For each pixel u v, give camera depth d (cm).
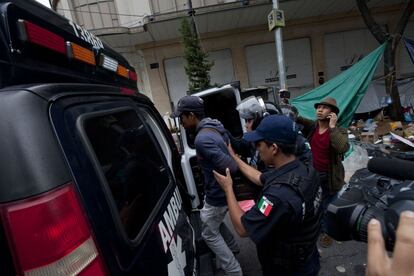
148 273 100
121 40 1112
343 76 696
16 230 69
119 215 93
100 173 89
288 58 1216
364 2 791
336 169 265
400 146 475
